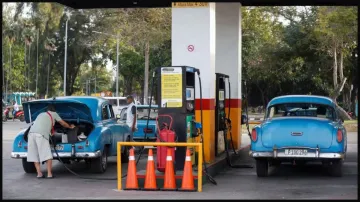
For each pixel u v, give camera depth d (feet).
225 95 54.13
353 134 95.45
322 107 43.98
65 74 167.22
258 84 197.36
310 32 135.85
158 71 39.99
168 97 39.81
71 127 44.29
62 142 44.27
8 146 72.79
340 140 40.09
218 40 58.18
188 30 45.16
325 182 40.63
